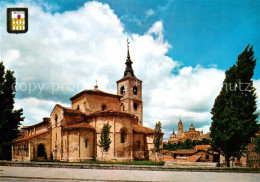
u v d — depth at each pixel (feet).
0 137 103.35
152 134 153.48
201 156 249.75
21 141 151.84
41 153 148.36
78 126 128.26
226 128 104.53
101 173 68.03
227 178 63.98
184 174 70.38
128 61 237.04
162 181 56.65
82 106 160.76
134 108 221.25
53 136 145.28
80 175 62.95
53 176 60.18
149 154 151.64
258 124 103.35
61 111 142.51
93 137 132.36
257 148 216.74
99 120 134.41
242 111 102.78
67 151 127.44
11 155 175.22
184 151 279.28
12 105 110.01
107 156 127.54
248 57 107.96
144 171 75.56
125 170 77.15
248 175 72.90
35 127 199.93
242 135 100.94
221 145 108.99
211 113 113.39
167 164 117.29
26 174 62.64
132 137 138.31
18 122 107.45
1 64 109.50
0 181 52.75
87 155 126.62
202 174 71.67
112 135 129.90
